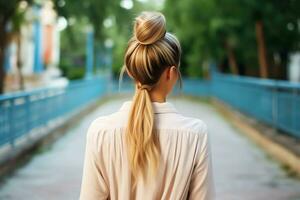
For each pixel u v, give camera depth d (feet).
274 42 55.77
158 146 5.62
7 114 26.50
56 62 129.08
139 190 5.57
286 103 32.01
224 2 52.60
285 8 44.93
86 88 63.72
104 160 5.68
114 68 112.88
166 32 5.81
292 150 27.48
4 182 23.02
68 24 42.60
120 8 46.52
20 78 53.98
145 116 5.55
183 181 5.61
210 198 5.74
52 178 24.04
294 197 21.38
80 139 37.32
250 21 49.62
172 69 5.78
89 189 5.75
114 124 5.69
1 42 38.91
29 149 29.48
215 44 74.84
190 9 69.31
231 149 34.17
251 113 45.83
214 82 81.51
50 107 39.60
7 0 36.52
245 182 24.02
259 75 74.43
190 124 5.72
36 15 60.18
